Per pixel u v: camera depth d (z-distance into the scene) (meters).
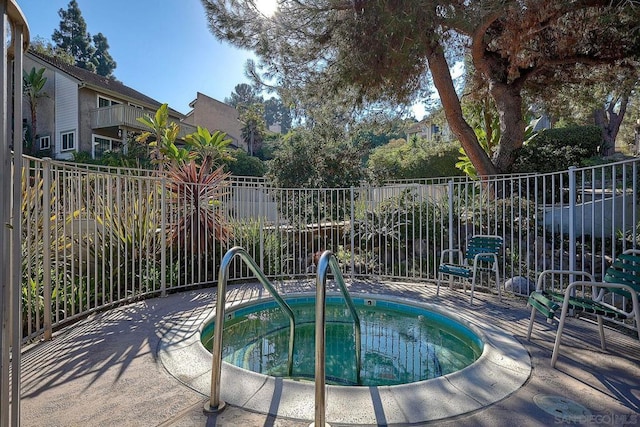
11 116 1.52
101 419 2.18
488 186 5.79
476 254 5.00
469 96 11.23
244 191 6.95
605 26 7.21
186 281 5.72
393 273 6.46
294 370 3.45
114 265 5.20
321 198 8.32
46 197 3.57
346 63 7.60
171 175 6.23
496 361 2.94
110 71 43.94
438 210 6.90
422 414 2.23
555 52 8.59
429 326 4.62
